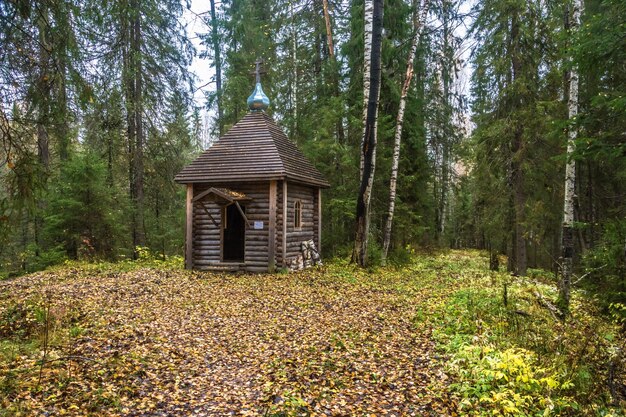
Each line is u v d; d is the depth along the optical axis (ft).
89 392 16.97
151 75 65.72
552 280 50.88
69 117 25.14
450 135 82.84
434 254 82.28
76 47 22.45
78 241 57.06
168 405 16.78
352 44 61.00
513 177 53.16
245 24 74.43
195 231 50.26
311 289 38.70
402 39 62.44
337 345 23.94
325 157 62.23
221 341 24.56
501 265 70.18
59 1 21.12
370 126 48.85
